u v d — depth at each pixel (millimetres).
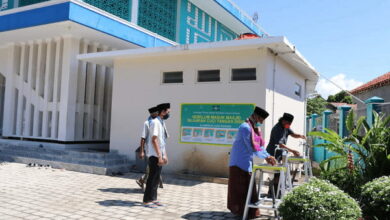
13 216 4887
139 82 10055
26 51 12797
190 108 9172
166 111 6035
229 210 5598
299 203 4059
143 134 6379
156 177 5832
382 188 4746
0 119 15367
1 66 13492
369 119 7637
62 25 10211
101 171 9016
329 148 6336
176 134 9320
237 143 5246
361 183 5629
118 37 11172
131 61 10242
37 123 12102
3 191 6516
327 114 11945
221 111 8734
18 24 10719
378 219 4656
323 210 3881
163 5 14828
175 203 6055
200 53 9133
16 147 11516
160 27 14609
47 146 11562
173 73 9641
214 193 7039
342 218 3832
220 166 8641
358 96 18688
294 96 11164
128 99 10211
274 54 8836
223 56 8820
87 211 5281
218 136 8727
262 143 5406
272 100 8727
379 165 5758
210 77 9070
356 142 6102
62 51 11742
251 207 4984
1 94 15477
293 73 10984
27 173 8711
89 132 11961
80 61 11609
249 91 8430
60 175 8625
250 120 5316
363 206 4910
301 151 12258
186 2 16078
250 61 8469
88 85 12008
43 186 7137
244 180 5152
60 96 11430
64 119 11125
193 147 9039
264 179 8250
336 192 4168
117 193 6707
